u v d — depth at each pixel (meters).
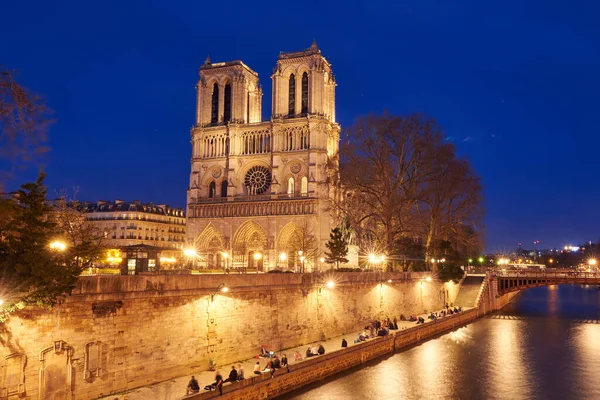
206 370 47.81
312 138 140.00
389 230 91.88
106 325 39.56
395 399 47.47
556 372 58.44
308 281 63.50
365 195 96.31
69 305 37.06
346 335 70.00
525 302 145.38
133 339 41.53
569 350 70.25
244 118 151.00
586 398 49.25
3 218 33.22
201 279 47.97
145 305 42.66
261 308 55.31
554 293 189.50
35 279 32.50
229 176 145.62
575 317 106.62
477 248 104.94
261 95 162.62
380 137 92.50
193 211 147.00
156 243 173.88
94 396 38.31
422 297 96.75
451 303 109.81
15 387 33.59
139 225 166.12
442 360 63.09
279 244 137.75
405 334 71.00
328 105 151.25
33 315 34.81
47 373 35.47
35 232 33.19
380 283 81.38
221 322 49.97
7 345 33.22
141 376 42.00
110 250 69.56
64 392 36.41
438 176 93.00
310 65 145.75
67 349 36.81
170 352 44.56
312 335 63.66
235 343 51.50
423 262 110.12
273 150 143.12
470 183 96.25
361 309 75.56
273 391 44.66
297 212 136.38
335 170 99.88
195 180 149.50
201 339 47.66
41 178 34.28
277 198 138.88
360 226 102.88
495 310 119.38
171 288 44.94
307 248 124.31
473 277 120.94
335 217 105.69
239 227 141.50
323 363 52.03
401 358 63.50
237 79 151.12
